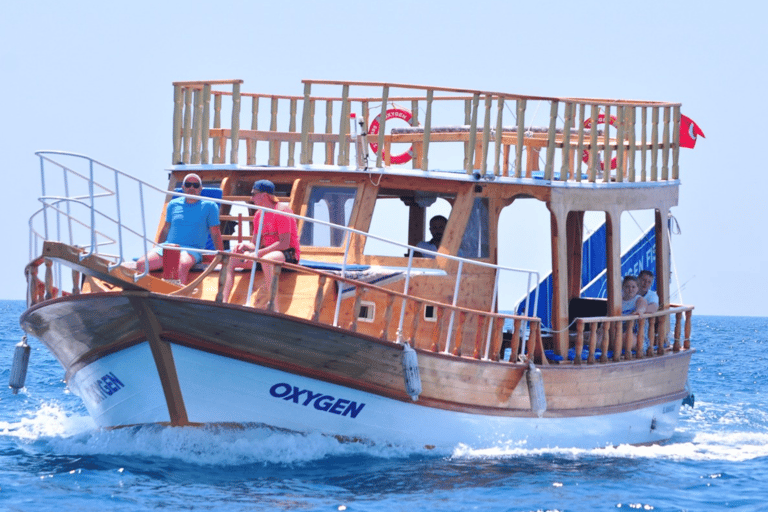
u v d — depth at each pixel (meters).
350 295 47.22
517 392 52.16
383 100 52.25
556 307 55.81
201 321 43.31
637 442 61.00
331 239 52.25
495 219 54.62
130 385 46.81
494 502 42.12
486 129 53.28
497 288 51.62
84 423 62.00
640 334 61.25
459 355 49.22
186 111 56.78
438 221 56.62
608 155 59.34
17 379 50.97
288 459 47.09
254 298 47.06
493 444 51.75
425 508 40.75
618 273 59.56
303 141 52.69
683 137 67.81
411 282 50.22
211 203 49.00
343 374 46.16
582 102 57.16
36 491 41.66
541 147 59.38
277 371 45.44
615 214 59.41
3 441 52.59
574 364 55.50
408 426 48.53
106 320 44.59
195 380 45.19
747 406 91.50
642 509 42.41
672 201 65.94
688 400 69.56
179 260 46.88
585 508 41.97
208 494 41.59
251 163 57.03
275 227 47.12
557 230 55.19
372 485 43.94
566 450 55.16
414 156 59.28
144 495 41.25
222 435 47.25
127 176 42.69
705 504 43.94
